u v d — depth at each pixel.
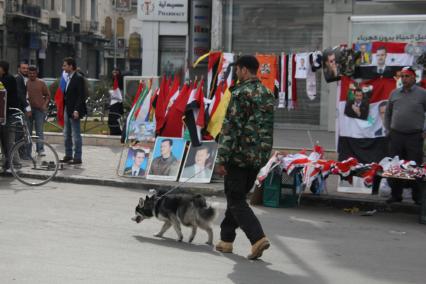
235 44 23.56
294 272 7.16
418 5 21.72
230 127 7.41
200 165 13.09
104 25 71.88
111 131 19.27
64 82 14.72
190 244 8.31
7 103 12.83
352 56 12.49
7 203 10.44
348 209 11.45
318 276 7.04
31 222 9.05
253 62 7.52
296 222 10.19
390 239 9.21
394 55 12.29
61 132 19.69
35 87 15.20
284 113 22.75
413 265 7.73
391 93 11.39
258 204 11.57
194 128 13.00
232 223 7.90
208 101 13.16
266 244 7.48
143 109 13.73
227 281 6.63
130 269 6.91
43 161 12.83
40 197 11.18
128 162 13.59
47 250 7.56
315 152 11.83
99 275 6.62
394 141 11.20
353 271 7.34
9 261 7.00
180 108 13.36
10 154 12.39
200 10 28.06
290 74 13.48
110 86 27.11
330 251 8.30
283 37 23.12
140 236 8.62
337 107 12.88
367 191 12.28
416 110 11.00
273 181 11.37
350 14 22.41
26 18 51.00
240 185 7.51
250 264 7.42
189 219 8.24
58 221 9.24
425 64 12.19
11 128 12.92
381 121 12.48
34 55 53.59
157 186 12.56
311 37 22.88
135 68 79.25
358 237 9.27
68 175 13.24
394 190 11.41
